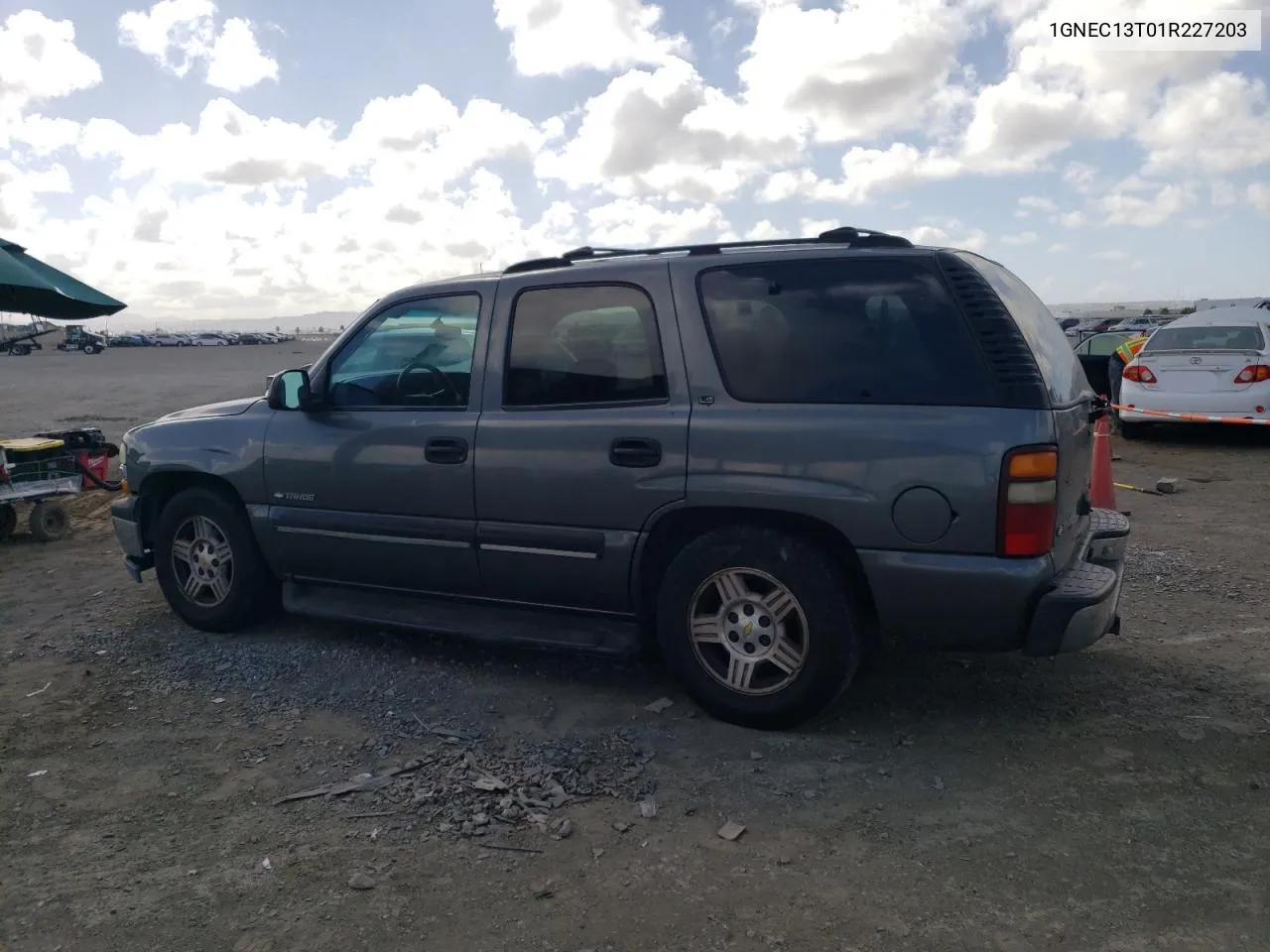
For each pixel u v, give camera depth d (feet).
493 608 15.75
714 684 13.69
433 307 15.84
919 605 12.28
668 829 11.10
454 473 15.15
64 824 11.56
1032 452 11.71
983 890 9.80
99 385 99.50
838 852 10.55
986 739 13.19
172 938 9.36
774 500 12.82
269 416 17.42
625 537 13.96
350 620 16.75
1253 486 31.07
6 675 16.57
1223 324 41.01
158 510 19.43
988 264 13.48
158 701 15.24
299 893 10.03
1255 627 17.49
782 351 13.09
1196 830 10.82
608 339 14.21
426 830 11.21
